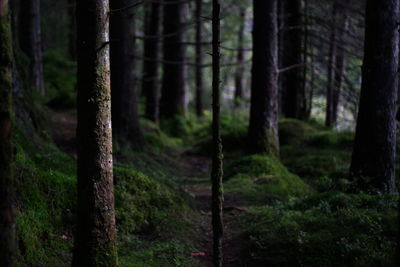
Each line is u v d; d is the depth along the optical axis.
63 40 27.52
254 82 12.33
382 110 8.11
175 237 7.27
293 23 17.52
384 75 8.09
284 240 6.54
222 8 22.98
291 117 18.59
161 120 21.55
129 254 6.20
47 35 26.23
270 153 12.18
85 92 4.51
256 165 11.41
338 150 14.55
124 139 12.20
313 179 11.86
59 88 20.88
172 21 20.69
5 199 3.40
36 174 6.28
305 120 19.06
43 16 24.44
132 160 11.59
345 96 17.95
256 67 12.27
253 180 10.88
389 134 8.12
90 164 4.55
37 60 17.53
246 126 17.98
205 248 7.27
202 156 17.34
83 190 4.59
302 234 6.45
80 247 4.62
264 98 12.22
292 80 18.33
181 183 12.17
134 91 13.02
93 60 4.48
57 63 23.94
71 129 13.43
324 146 15.19
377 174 8.10
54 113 15.27
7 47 3.44
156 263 6.10
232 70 28.09
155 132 18.11
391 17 8.02
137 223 7.23
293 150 14.94
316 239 6.16
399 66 8.55
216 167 5.53
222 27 25.25
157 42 20.61
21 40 17.23
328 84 17.88
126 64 12.24
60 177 6.65
